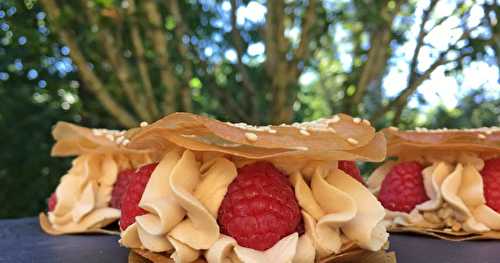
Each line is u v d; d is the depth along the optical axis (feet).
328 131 0.43
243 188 0.40
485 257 0.47
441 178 0.61
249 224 0.39
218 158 0.42
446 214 0.59
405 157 0.67
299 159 0.43
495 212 0.57
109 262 0.47
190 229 0.40
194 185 0.41
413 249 0.51
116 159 0.70
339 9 1.24
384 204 0.65
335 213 0.42
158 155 0.47
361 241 0.41
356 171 0.49
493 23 1.10
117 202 0.67
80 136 0.70
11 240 0.59
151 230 0.40
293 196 0.42
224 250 0.38
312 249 0.39
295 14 1.27
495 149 0.60
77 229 0.64
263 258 0.38
